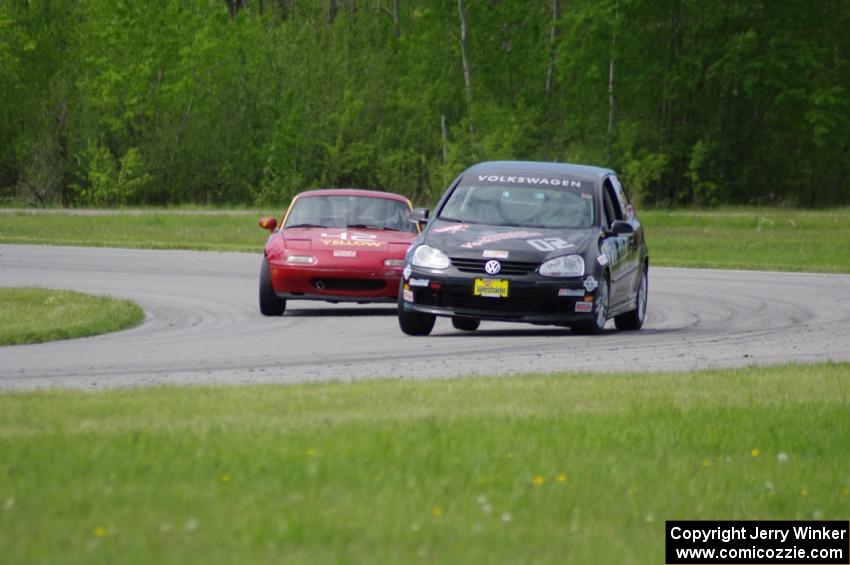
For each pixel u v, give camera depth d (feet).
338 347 174.70
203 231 478.18
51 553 64.64
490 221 195.11
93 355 163.94
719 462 94.07
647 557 69.82
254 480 81.82
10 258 336.08
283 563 64.13
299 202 239.09
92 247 386.73
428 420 104.78
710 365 156.25
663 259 369.91
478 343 179.73
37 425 100.89
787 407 116.78
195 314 219.41
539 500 80.12
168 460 86.63
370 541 69.05
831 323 211.61
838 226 567.59
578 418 107.96
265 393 121.08
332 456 89.15
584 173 205.36
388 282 219.61
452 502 78.28
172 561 63.67
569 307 184.44
